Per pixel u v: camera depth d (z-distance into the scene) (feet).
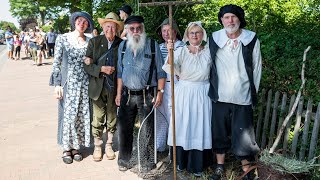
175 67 12.73
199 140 12.96
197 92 12.84
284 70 13.74
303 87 12.60
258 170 11.43
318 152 12.42
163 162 14.69
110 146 15.44
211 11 22.17
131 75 12.92
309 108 12.52
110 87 14.20
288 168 10.79
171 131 13.39
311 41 14.52
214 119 12.67
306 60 13.24
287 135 13.23
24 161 15.39
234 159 14.55
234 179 12.86
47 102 26.58
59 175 13.96
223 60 12.03
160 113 14.78
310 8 20.06
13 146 17.22
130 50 12.92
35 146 17.17
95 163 15.01
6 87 33.73
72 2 48.52
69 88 14.17
